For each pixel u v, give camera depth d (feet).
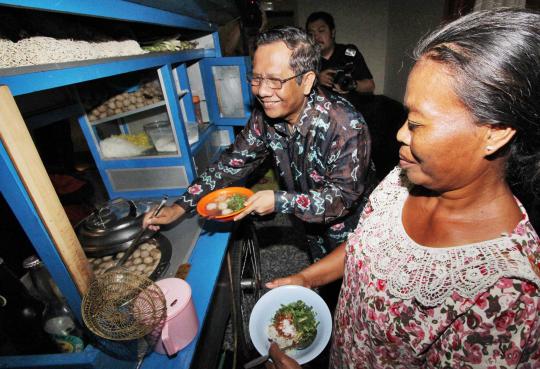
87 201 4.74
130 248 3.35
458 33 1.34
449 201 1.61
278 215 9.50
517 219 1.48
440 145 1.35
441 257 1.59
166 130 4.93
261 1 10.26
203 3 5.06
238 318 4.79
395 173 2.26
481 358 1.44
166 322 2.44
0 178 1.79
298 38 3.32
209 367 3.76
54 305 2.60
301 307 3.41
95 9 2.56
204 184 4.36
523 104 1.19
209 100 6.84
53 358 2.20
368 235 2.10
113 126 5.41
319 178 4.29
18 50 2.17
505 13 1.29
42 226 1.97
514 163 1.43
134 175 5.10
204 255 3.74
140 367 2.57
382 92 19.62
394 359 1.93
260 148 4.59
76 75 2.48
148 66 3.81
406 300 1.70
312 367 5.08
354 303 2.17
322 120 3.74
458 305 1.49
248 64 6.76
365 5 17.87
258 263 6.56
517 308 1.33
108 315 2.17
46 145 4.80
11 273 2.46
